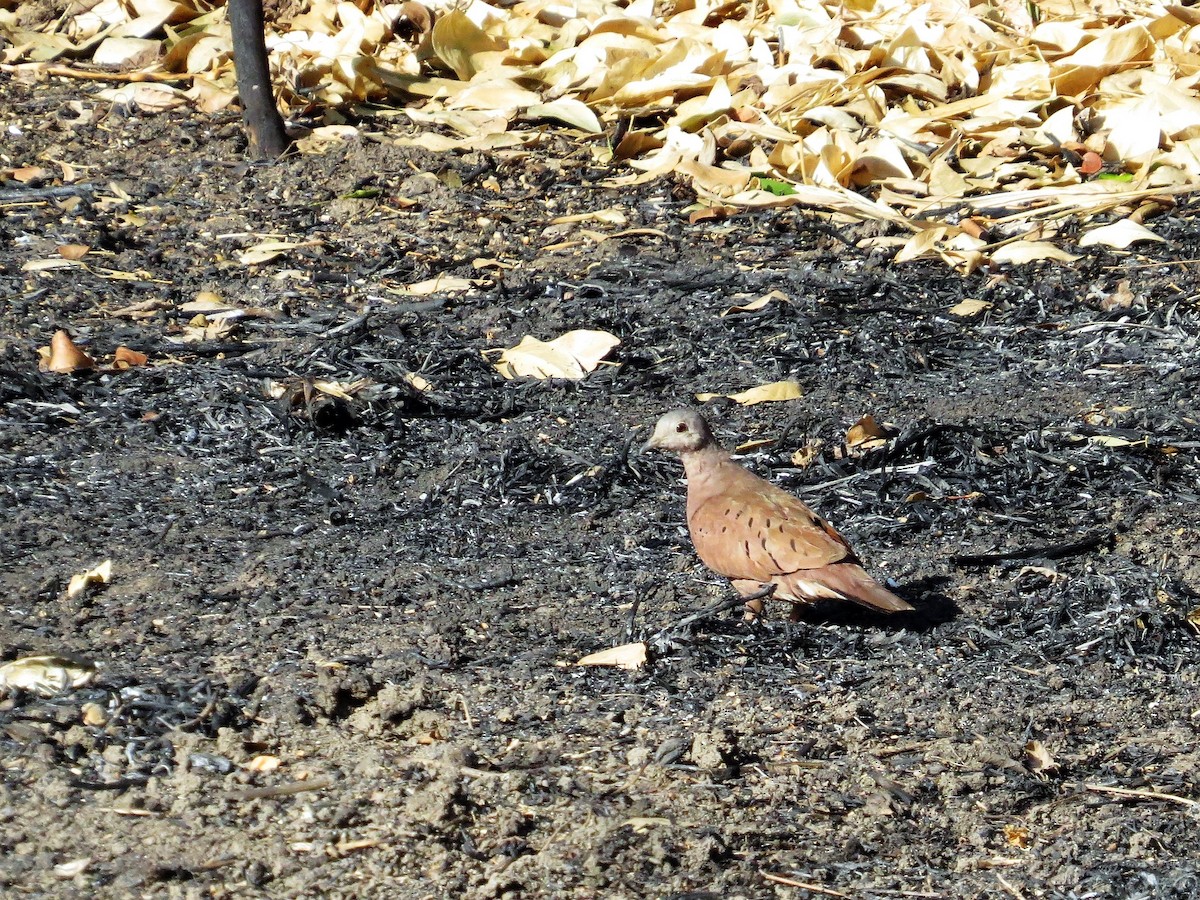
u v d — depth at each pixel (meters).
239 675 8.48
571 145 19.34
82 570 9.72
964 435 12.35
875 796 7.63
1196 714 8.62
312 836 7.07
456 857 6.97
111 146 18.50
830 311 15.19
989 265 16.44
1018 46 21.45
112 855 6.85
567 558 10.37
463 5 22.08
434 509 11.08
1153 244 16.95
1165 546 10.67
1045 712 8.56
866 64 20.78
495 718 8.22
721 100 19.52
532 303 15.27
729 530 9.44
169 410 12.52
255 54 18.05
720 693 8.62
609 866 6.96
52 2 22.03
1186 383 13.64
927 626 9.59
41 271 15.26
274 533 10.51
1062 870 7.10
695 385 13.67
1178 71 20.31
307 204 17.33
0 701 8.09
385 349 13.93
